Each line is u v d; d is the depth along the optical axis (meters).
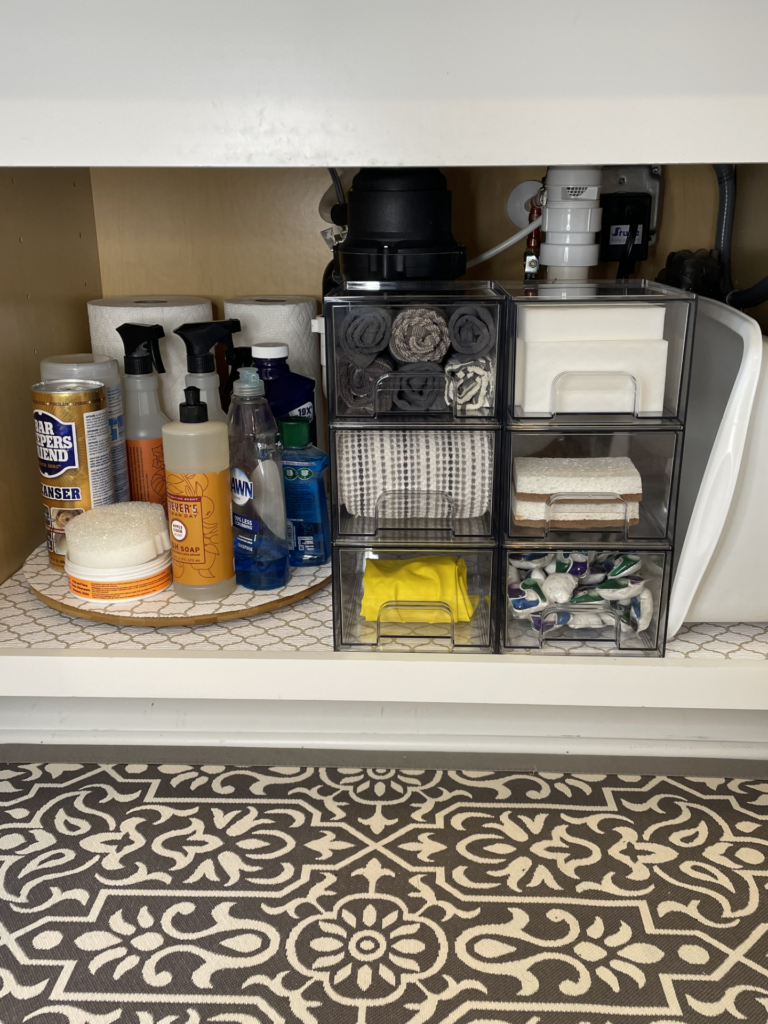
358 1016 0.61
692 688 0.86
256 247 1.24
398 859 0.76
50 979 0.64
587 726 0.93
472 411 0.83
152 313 1.10
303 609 0.98
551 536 0.85
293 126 0.74
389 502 0.86
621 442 0.84
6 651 0.88
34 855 0.77
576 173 1.00
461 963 0.65
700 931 0.68
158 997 0.62
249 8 0.71
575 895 0.72
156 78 0.73
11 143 0.75
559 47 0.71
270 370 1.03
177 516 0.92
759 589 0.88
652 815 0.82
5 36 0.72
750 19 0.69
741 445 0.80
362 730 0.93
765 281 1.06
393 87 0.72
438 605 0.89
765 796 0.85
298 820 0.81
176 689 0.88
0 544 1.02
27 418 1.07
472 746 0.92
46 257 1.10
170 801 0.84
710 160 0.73
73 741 0.93
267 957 0.66
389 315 0.81
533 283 0.92
